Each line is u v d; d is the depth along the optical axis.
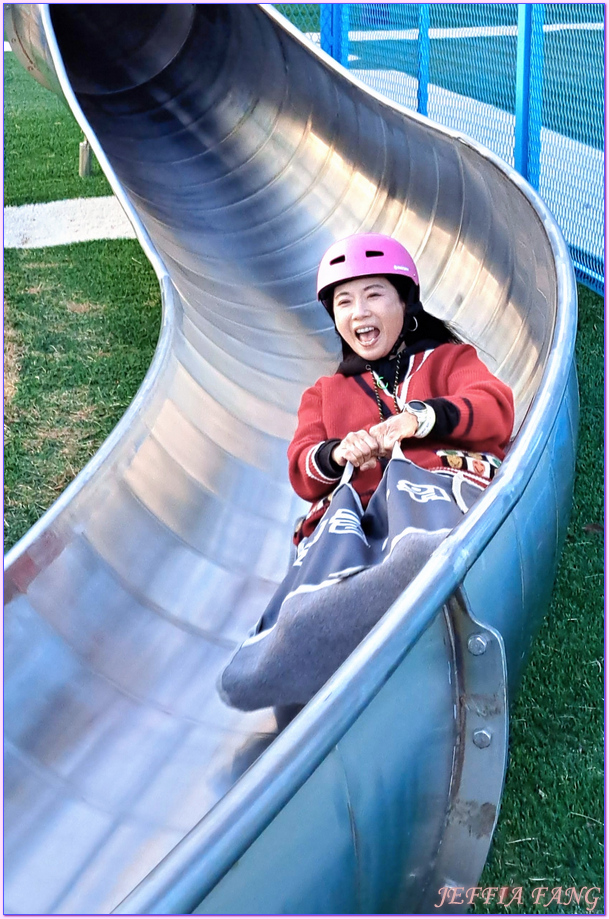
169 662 2.47
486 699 1.59
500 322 3.58
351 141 5.29
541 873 2.12
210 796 2.10
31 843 1.99
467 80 6.66
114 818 2.07
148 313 5.44
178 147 6.50
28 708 2.15
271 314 4.63
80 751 2.19
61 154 9.12
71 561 2.40
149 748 2.25
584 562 3.24
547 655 2.81
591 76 5.33
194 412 3.14
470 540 1.58
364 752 1.42
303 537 2.36
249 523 3.02
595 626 2.92
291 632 1.91
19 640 2.19
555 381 2.14
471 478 2.19
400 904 1.53
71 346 5.04
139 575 2.59
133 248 6.55
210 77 6.69
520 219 3.31
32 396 4.53
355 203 5.09
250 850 1.24
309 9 10.63
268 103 6.15
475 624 1.57
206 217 5.66
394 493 2.02
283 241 5.22
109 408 4.41
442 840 1.59
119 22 7.33
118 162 6.32
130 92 7.17
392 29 7.65
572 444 2.37
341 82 5.20
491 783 1.57
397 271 2.44
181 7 7.03
